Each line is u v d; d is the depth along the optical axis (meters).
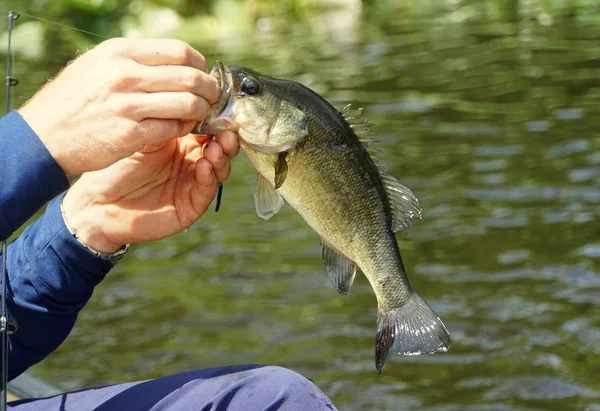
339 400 2.17
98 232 1.28
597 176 3.46
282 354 2.39
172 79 1.17
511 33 6.42
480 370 2.28
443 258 2.88
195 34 7.27
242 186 3.72
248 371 1.23
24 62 6.32
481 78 5.20
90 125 1.16
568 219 3.10
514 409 2.10
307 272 2.88
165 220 1.29
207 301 2.72
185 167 1.31
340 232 1.38
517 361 2.30
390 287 1.40
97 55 1.18
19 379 1.76
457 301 2.60
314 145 1.35
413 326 1.39
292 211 3.45
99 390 1.26
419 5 7.79
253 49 6.55
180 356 2.41
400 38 6.56
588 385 2.19
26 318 1.27
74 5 7.15
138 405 1.23
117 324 2.61
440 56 5.86
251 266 2.95
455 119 4.40
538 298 2.60
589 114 4.30
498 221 3.13
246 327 2.54
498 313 2.52
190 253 3.09
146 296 2.78
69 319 1.29
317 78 5.48
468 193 3.39
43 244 1.27
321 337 2.47
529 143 3.93
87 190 1.28
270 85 1.32
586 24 6.49
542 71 5.23
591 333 2.40
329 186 1.36
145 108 1.16
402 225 1.41
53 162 1.16
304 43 6.63
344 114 1.39
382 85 5.21
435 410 2.12
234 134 1.30
